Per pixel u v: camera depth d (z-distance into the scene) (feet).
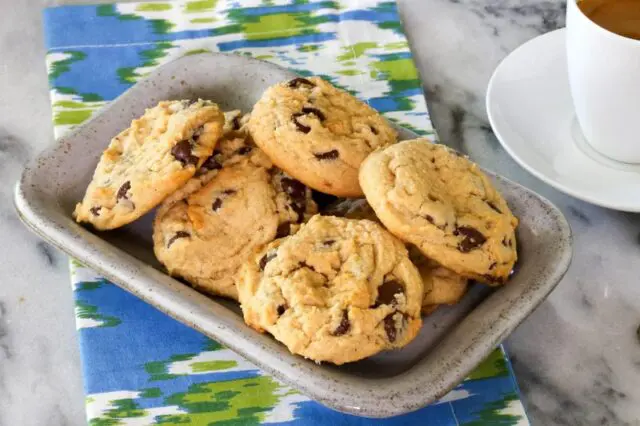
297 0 2.49
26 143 2.27
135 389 1.93
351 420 1.90
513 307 1.88
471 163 1.99
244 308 1.88
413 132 2.14
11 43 2.44
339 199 2.06
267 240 1.99
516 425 1.90
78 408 1.95
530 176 2.21
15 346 2.00
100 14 2.45
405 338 1.85
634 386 1.96
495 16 2.53
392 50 2.40
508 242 1.93
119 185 1.98
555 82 2.23
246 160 2.04
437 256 1.90
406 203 1.89
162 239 1.99
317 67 2.37
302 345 1.81
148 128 2.07
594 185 2.09
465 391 1.93
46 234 1.96
